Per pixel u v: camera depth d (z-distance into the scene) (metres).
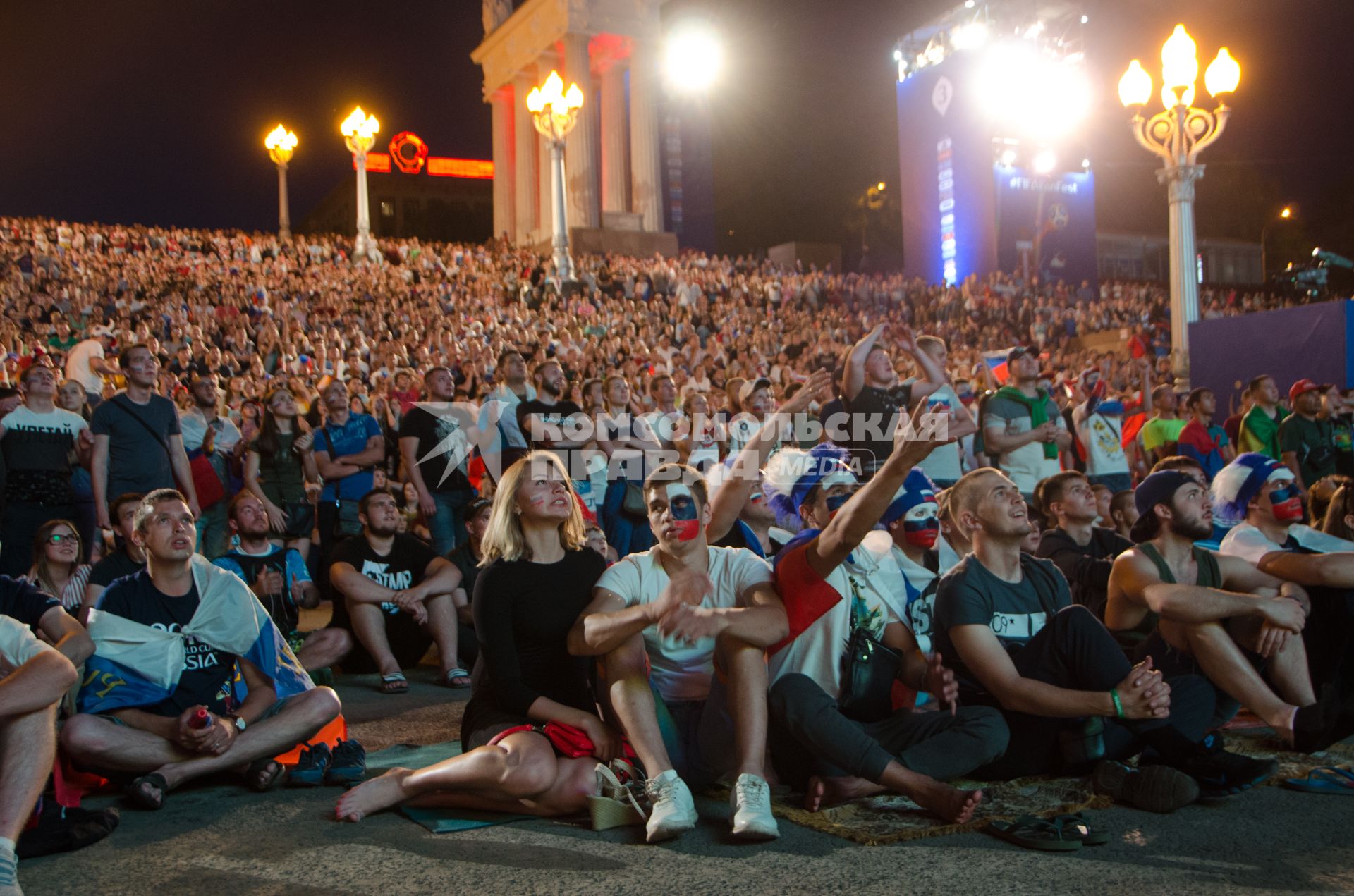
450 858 3.28
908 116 48.44
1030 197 45.25
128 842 3.51
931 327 31.98
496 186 46.81
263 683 4.34
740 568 3.96
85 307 19.47
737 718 3.56
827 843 3.37
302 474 8.38
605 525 8.04
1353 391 12.73
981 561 4.15
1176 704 3.87
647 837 3.38
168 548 4.16
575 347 19.00
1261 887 2.93
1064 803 3.70
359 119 30.73
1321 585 4.48
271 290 23.52
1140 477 11.20
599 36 41.50
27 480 6.90
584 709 3.98
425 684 6.48
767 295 32.09
